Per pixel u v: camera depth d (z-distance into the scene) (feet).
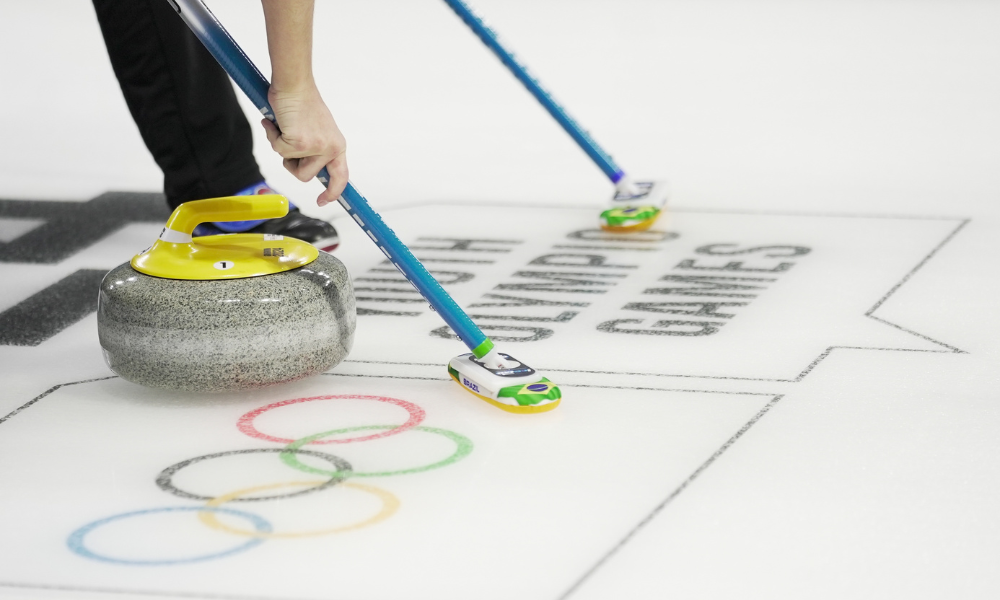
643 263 13.21
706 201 15.89
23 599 6.70
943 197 15.70
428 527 7.46
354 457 8.48
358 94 23.68
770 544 7.20
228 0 31.55
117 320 9.22
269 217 9.52
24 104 22.30
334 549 7.22
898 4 33.73
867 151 18.63
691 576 6.86
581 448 8.58
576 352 10.53
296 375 9.41
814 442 8.59
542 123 21.33
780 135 20.06
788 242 13.84
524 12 32.73
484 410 9.32
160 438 8.84
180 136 12.84
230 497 7.89
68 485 8.08
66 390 9.82
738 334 10.90
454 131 20.71
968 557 7.02
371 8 33.27
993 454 8.34
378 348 10.77
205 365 9.09
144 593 6.75
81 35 28.94
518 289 12.40
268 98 8.98
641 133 20.56
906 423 8.87
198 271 9.25
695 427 8.89
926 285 12.15
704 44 28.73
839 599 6.61
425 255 13.69
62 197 16.20
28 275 12.94
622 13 32.63
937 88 23.48
